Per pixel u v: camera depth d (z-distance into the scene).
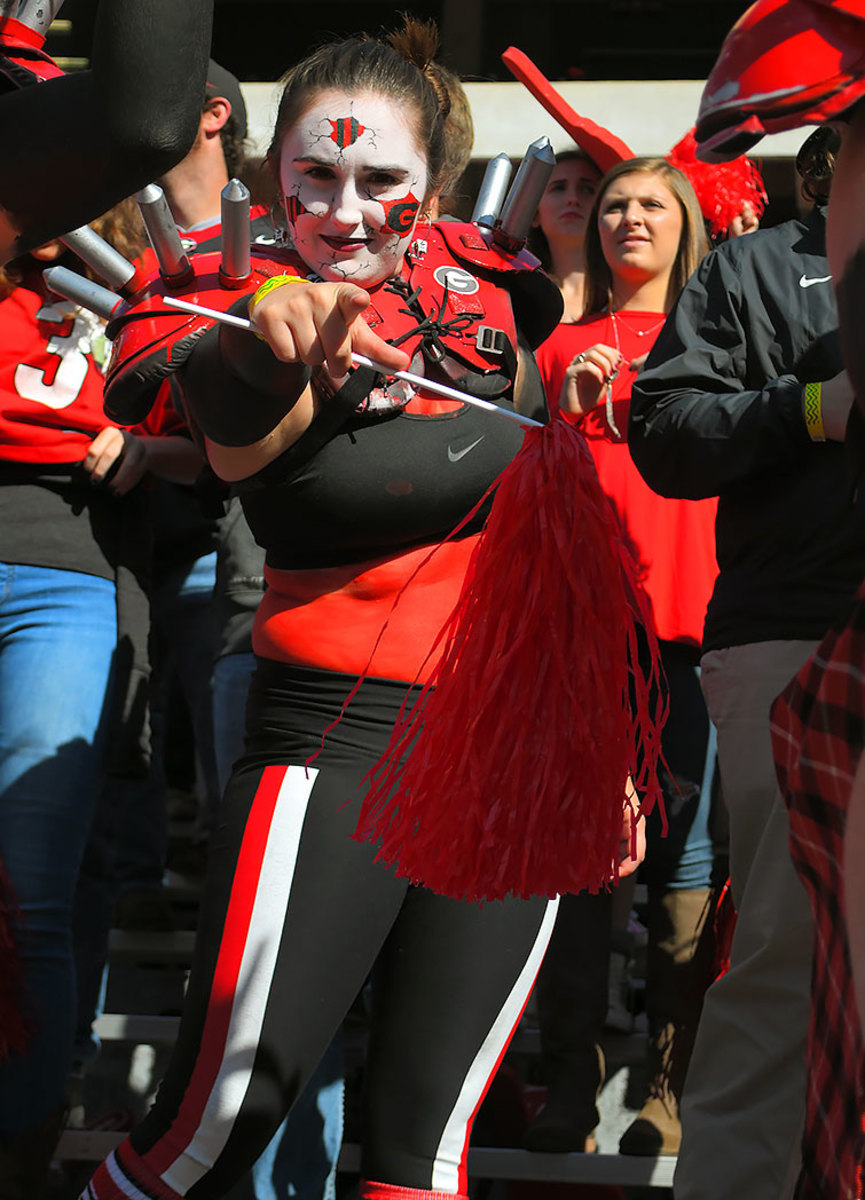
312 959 2.06
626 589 2.14
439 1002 2.12
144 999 4.02
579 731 1.84
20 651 2.86
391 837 1.92
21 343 2.89
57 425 2.89
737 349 2.57
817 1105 1.49
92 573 2.94
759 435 2.40
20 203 1.40
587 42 9.28
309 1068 2.08
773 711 1.61
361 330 1.82
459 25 7.89
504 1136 3.22
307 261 2.20
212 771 3.50
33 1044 2.66
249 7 9.40
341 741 2.16
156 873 4.05
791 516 2.44
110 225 2.94
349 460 2.13
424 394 2.20
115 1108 3.56
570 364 3.31
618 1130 3.56
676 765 3.16
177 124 1.36
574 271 4.21
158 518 3.50
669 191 3.56
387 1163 2.11
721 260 2.63
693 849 3.19
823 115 1.28
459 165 2.80
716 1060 2.42
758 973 2.38
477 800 1.83
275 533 2.23
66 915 2.78
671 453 2.51
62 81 1.41
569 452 1.93
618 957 3.65
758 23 1.31
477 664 1.87
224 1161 2.05
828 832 1.47
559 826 1.85
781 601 2.44
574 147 4.27
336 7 9.33
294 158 2.15
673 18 9.22
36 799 2.78
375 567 2.21
